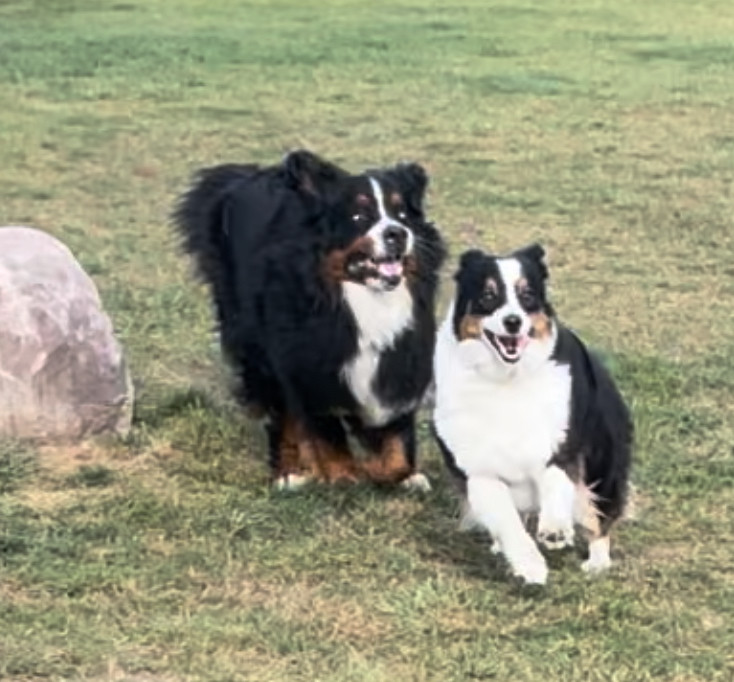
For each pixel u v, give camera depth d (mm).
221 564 5023
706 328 7020
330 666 4551
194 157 10680
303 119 12133
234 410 6023
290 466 5586
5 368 5703
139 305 7148
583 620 4754
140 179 9969
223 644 4637
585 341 6785
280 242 5531
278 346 5508
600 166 10414
